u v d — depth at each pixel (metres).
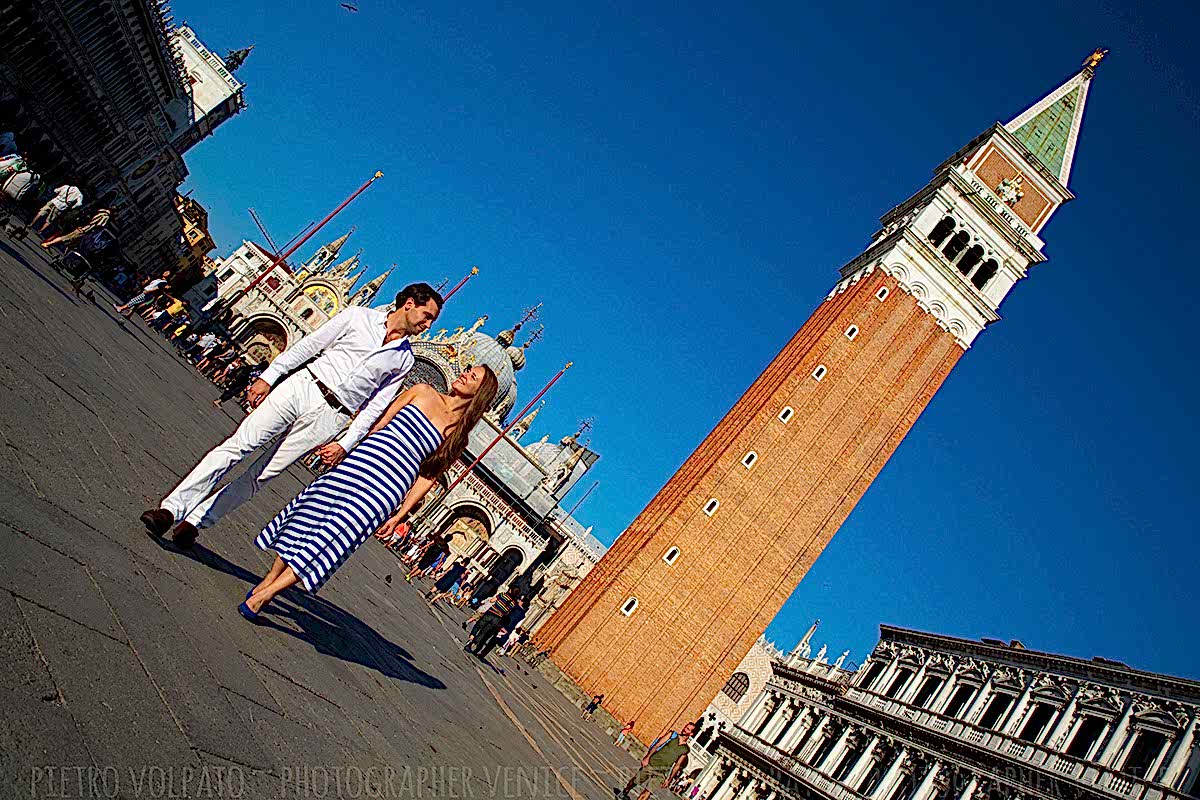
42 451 6.58
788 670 55.19
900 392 57.28
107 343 18.28
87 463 7.29
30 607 4.00
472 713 12.91
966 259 60.94
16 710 3.20
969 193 59.78
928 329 58.56
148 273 75.94
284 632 7.35
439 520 73.75
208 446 14.99
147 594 5.43
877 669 47.19
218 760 4.07
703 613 51.66
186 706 4.34
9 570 4.19
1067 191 62.53
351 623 11.28
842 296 61.12
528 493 74.38
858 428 56.16
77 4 37.22
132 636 4.60
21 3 33.81
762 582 52.84
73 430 7.96
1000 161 61.97
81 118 45.41
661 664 50.53
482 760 9.45
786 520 53.94
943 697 40.03
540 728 21.38
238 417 32.50
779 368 60.81
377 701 7.78
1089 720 32.00
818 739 46.94
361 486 7.15
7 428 6.43
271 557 10.84
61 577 4.60
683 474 59.50
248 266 94.00
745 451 54.56
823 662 55.44
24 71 38.03
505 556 73.81
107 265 39.47
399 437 7.47
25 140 42.16
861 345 57.22
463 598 57.44
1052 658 35.12
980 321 59.81
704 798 53.22
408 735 7.57
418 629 19.78
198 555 7.69
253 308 90.88
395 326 7.79
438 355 78.69
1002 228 60.03
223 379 42.50
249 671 5.58
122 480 7.74
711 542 52.78
